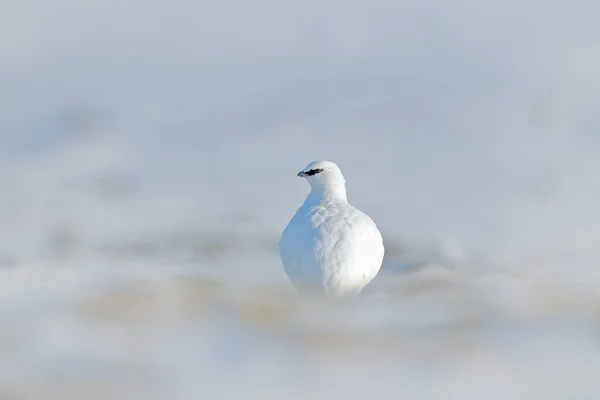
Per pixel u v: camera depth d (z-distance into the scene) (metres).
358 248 10.22
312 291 10.27
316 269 10.14
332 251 10.15
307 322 8.05
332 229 10.27
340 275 10.12
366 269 10.30
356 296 10.31
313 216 10.45
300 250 10.28
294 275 10.37
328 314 8.40
